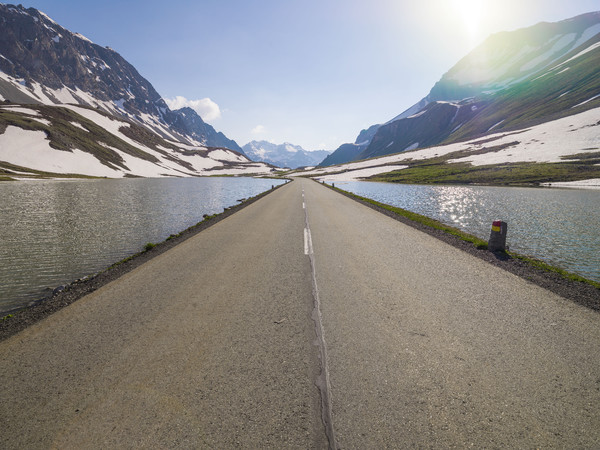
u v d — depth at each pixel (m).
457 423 2.65
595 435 2.52
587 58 171.00
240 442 2.48
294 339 4.09
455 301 5.36
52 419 2.76
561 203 28.95
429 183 66.94
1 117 121.94
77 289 6.60
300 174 158.75
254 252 9.09
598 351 3.78
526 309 5.03
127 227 17.36
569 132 89.75
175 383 3.21
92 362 3.64
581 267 10.17
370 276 6.76
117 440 2.52
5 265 10.46
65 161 113.19
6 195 38.44
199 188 58.78
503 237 9.03
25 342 4.16
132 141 194.88
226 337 4.18
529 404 2.87
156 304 5.40
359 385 3.14
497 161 80.81
